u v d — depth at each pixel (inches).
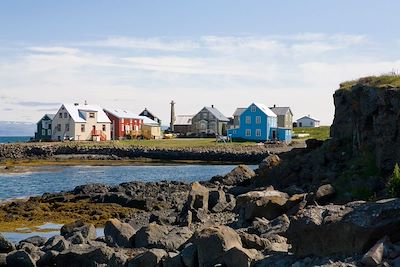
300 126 7037.4
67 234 1080.2
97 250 840.9
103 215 1489.9
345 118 1732.3
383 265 585.3
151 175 2903.5
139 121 5374.0
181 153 3897.6
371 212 647.8
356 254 634.2
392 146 1310.3
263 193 1355.8
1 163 3558.1
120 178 2748.5
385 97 1357.0
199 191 1371.8
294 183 1675.7
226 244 739.4
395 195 919.0
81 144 4259.4
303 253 693.3
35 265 872.3
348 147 1656.0
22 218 1471.5
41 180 2630.4
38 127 5103.3
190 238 867.4
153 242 936.3
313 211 712.4
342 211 686.5
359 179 1290.6
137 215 1480.1
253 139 4795.8
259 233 919.7
